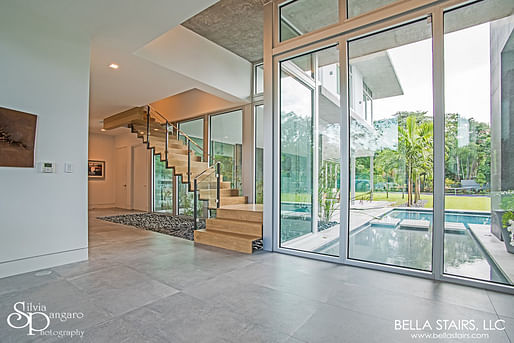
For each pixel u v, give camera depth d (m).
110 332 1.95
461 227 2.89
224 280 2.96
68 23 3.51
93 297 2.53
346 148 3.59
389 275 3.11
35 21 3.33
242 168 6.75
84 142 3.74
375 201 3.41
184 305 2.37
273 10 4.31
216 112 7.39
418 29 3.17
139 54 4.41
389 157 3.32
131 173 10.30
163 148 7.29
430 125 3.06
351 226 3.56
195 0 3.11
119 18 3.41
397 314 2.22
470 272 2.84
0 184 3.04
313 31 3.86
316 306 2.36
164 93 6.19
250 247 4.09
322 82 3.92
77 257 3.64
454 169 2.92
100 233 5.63
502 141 2.76
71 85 3.64
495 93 2.78
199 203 7.66
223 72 5.94
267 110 4.30
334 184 3.75
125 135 10.56
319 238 3.91
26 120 3.23
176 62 5.00
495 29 2.79
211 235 4.61
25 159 3.22
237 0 4.42
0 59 3.06
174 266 3.45
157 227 6.35
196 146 7.94
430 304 2.39
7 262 3.07
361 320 2.12
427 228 3.07
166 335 1.91
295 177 4.24
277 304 2.39
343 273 3.19
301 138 4.19
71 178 3.61
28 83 3.26
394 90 3.31
